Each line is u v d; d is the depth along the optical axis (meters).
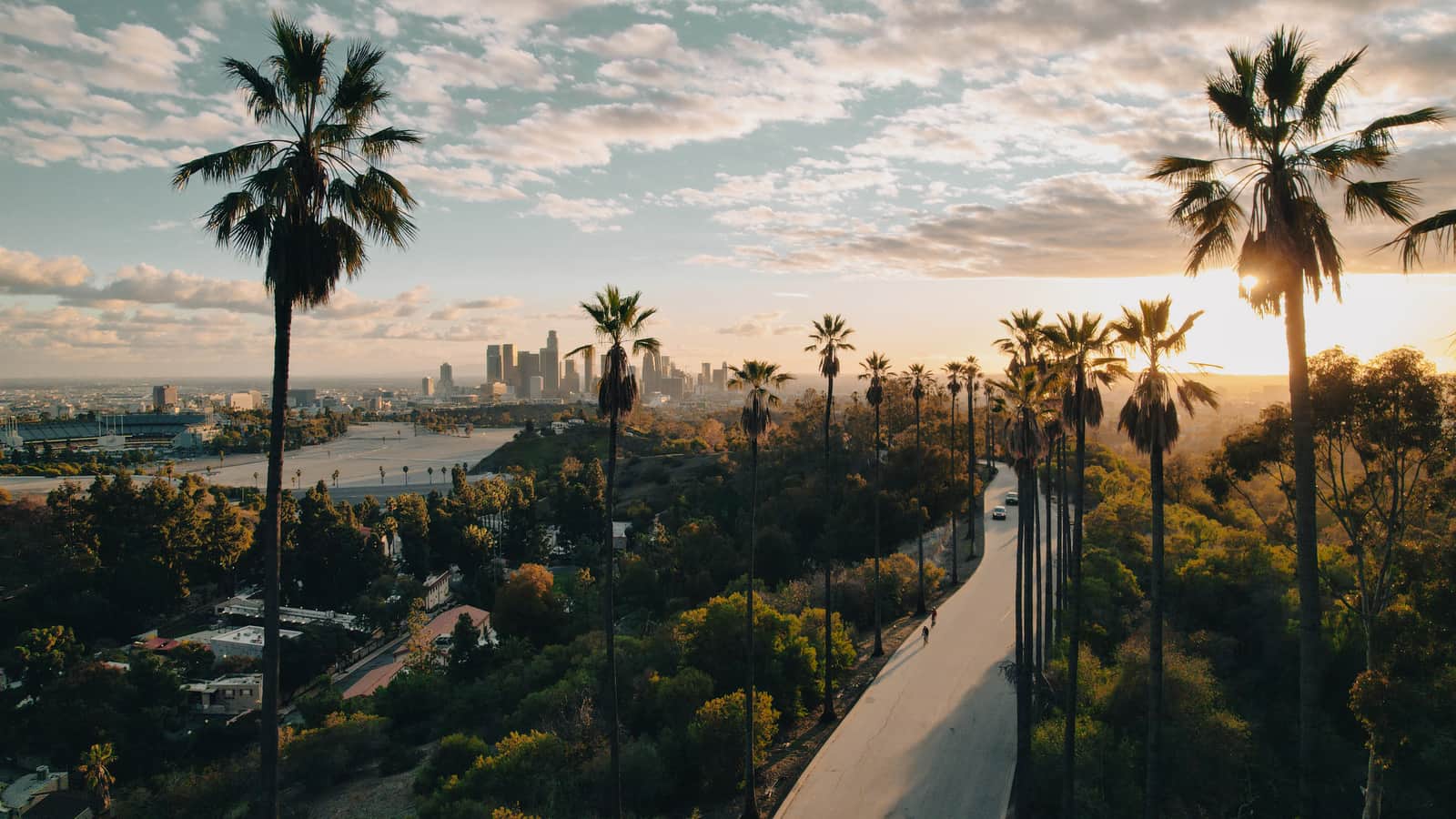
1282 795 26.62
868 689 37.44
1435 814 19.12
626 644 42.56
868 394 48.06
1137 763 27.58
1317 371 24.50
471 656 54.22
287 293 15.98
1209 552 44.38
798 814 25.98
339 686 63.78
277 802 15.95
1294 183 16.42
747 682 26.53
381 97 16.91
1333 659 33.28
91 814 43.16
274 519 16.22
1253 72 16.62
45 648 60.38
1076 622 23.92
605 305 23.23
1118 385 24.45
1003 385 30.23
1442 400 22.30
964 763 29.23
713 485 110.62
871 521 75.81
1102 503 58.19
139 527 85.25
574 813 26.92
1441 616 18.09
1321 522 42.19
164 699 54.88
